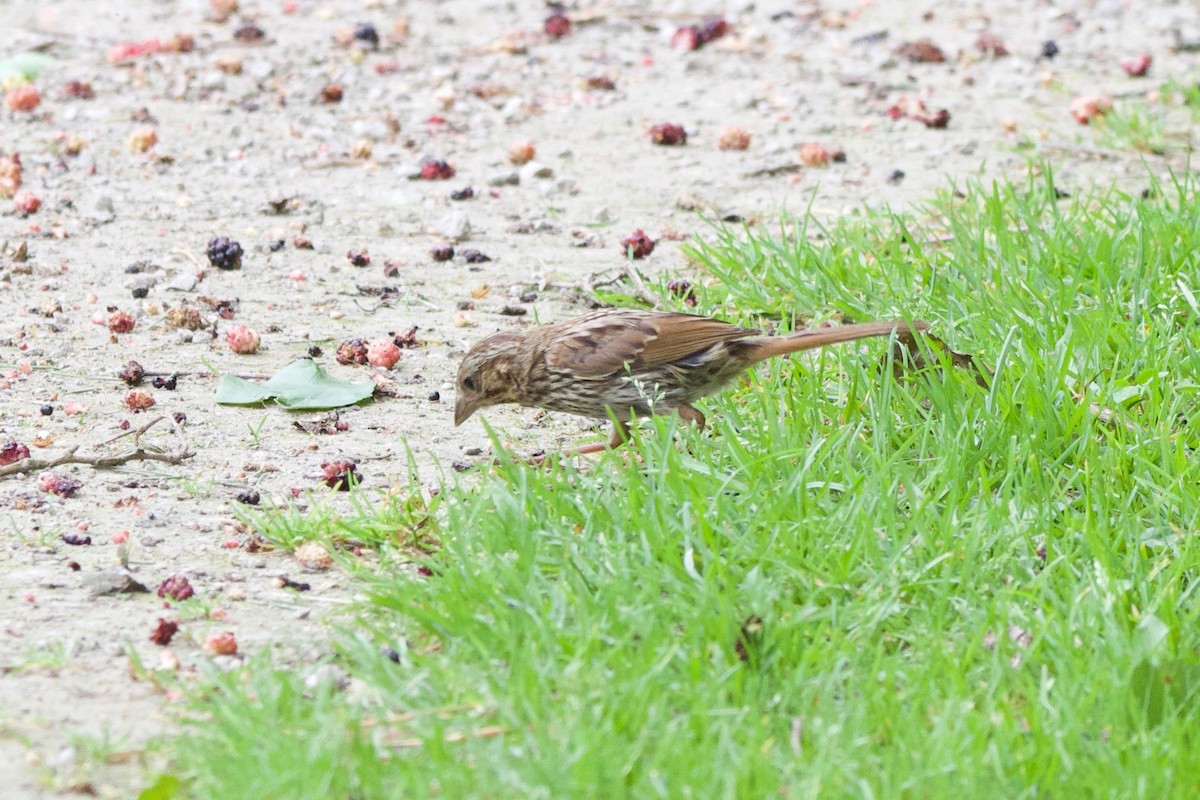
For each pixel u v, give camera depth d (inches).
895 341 437.1
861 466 401.1
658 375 426.3
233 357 508.1
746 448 406.0
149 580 360.8
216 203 660.1
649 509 360.5
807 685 302.7
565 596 327.9
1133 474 394.0
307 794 266.1
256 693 303.3
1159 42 935.0
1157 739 285.1
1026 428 403.5
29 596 350.9
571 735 277.9
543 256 604.1
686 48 911.0
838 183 684.7
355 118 780.0
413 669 314.0
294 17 971.3
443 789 267.9
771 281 550.3
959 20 986.7
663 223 639.1
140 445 437.7
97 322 531.5
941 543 350.9
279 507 401.4
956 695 293.4
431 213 653.3
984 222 585.3
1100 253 524.4
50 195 660.1
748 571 340.5
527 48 910.4
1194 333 463.2
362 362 503.5
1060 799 269.6
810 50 916.6
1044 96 823.1
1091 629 318.3
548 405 436.5
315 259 599.8
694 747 281.0
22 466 414.3
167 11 981.2
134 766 284.7
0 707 303.4
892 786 271.0
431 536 377.4
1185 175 649.6
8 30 918.4
